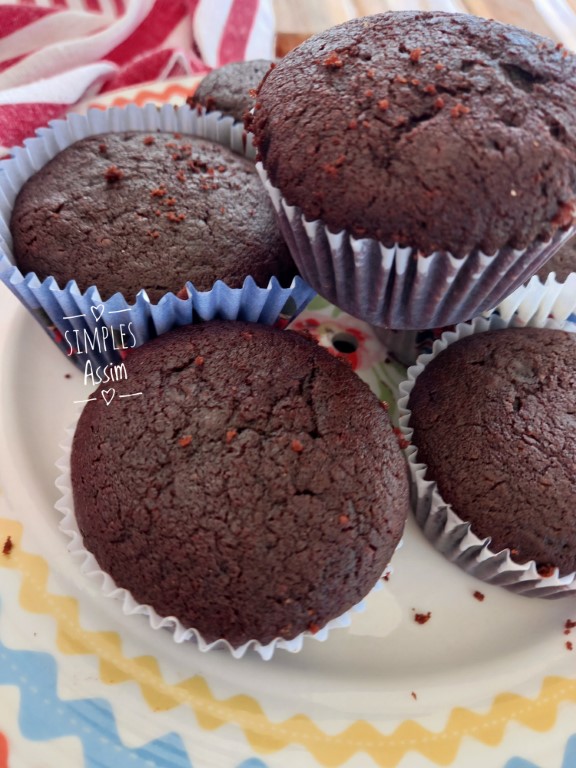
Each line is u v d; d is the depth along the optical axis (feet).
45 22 0.80
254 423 0.42
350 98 0.42
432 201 0.40
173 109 0.62
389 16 0.46
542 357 0.51
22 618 0.42
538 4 0.76
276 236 0.53
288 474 0.41
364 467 0.42
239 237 0.52
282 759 0.40
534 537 0.45
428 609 0.48
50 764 0.38
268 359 0.46
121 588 0.41
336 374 0.46
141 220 0.51
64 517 0.46
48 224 0.51
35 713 0.39
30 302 0.51
